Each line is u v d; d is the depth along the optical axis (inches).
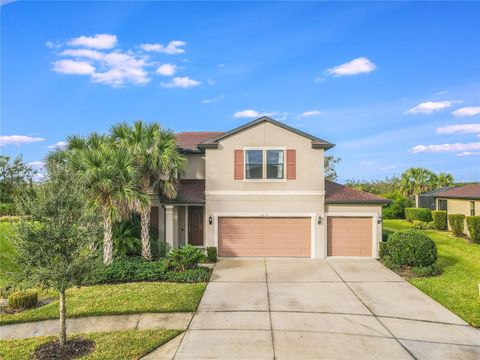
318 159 717.3
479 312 415.5
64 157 573.0
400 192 1530.5
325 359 309.9
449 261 671.1
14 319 401.7
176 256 579.8
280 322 392.5
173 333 361.1
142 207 606.2
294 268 634.8
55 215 316.2
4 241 737.0
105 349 326.0
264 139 718.5
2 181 1336.1
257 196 719.7
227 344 338.6
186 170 852.6
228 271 615.8
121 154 581.0
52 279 308.2
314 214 714.8
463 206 1023.0
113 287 515.5
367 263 668.7
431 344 340.8
